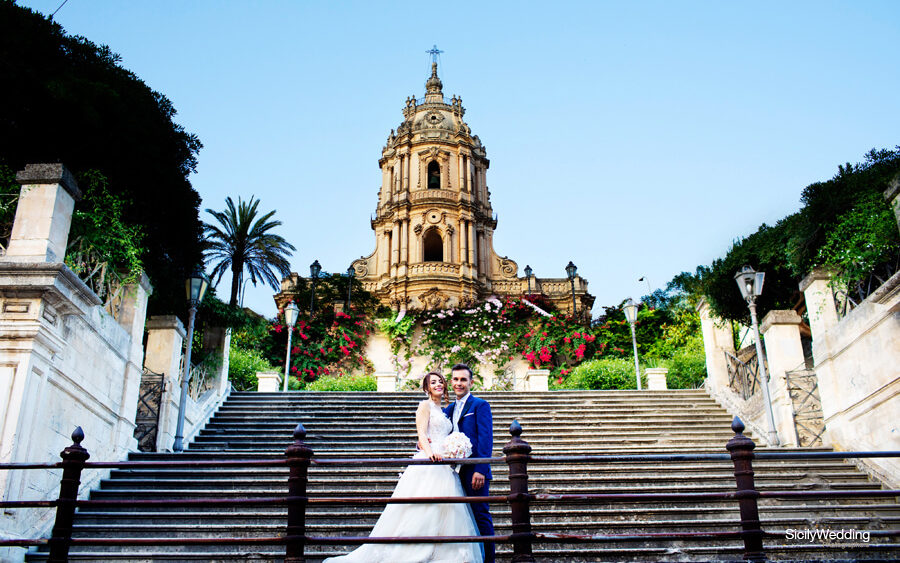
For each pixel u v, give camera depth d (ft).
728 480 33.09
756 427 44.19
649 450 39.83
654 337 103.45
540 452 39.06
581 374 74.95
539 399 49.78
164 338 43.21
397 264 124.67
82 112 39.27
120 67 47.21
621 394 51.39
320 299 110.52
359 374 103.50
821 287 40.81
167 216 49.11
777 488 32.68
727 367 53.36
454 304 116.37
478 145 142.61
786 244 49.37
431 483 17.65
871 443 34.99
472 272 124.26
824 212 42.93
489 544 18.61
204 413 45.09
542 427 43.52
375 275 128.36
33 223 29.91
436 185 137.49
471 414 19.29
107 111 40.83
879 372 34.35
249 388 67.67
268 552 25.72
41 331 28.17
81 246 34.99
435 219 129.18
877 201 37.91
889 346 33.45
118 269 38.34
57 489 29.94
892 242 35.40
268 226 95.20
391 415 45.32
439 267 123.24
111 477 33.47
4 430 26.66
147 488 32.37
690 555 25.05
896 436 32.91
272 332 100.99
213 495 31.04
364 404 48.37
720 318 56.65
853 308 38.17
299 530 16.33
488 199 137.39
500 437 41.04
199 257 54.03
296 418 45.29
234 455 36.78
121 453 36.06
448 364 104.99
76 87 38.86
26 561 25.76
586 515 28.91
